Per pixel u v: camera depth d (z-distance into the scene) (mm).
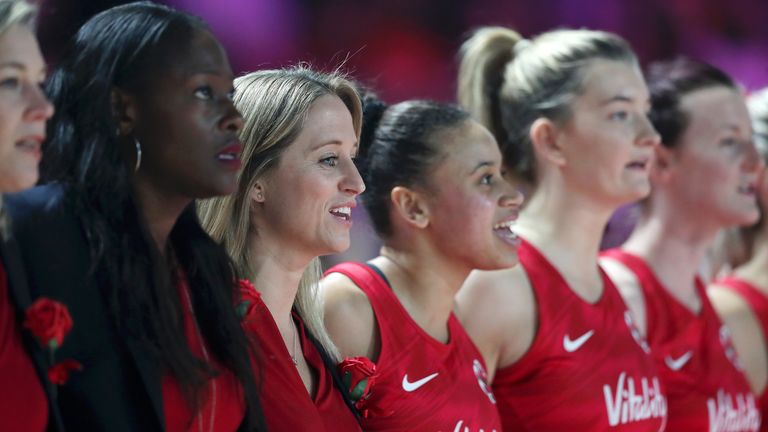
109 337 6262
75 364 5980
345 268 9039
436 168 9023
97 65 6352
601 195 10836
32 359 5914
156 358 6340
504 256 9117
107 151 6281
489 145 9203
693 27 24875
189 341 6824
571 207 10898
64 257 6160
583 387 10352
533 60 11156
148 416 6297
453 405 8844
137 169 6445
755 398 14406
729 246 15320
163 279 6457
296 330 8156
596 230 11031
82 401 6172
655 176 13000
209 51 6520
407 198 9109
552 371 10289
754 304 14711
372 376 8242
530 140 11086
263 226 7836
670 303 12656
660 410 11000
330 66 9523
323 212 7742
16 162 5797
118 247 6270
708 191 12758
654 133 10898
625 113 10859
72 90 6375
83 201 6238
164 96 6344
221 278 7117
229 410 6984
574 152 10836
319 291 8609
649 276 12734
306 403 7602
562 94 10875
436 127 9148
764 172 14734
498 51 11508
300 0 20688
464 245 9023
